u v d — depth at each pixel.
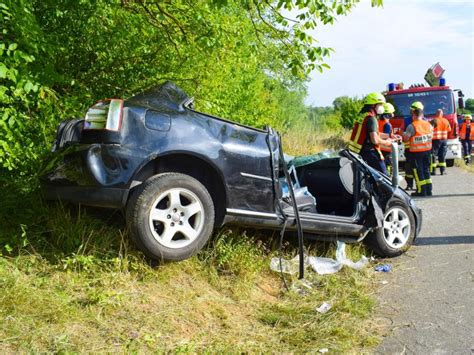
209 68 7.18
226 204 4.58
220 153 4.52
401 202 6.20
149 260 4.42
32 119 4.94
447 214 8.78
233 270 4.83
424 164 10.95
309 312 4.44
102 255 4.31
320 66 5.93
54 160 4.33
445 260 6.12
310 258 5.43
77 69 6.43
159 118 4.31
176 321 3.89
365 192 5.82
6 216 4.50
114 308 3.79
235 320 4.16
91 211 4.75
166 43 6.78
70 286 3.90
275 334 4.02
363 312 4.48
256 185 4.73
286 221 4.94
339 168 6.13
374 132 8.27
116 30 6.44
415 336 4.09
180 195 4.31
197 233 4.35
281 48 6.05
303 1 5.18
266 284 4.94
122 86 6.65
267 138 4.91
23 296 3.53
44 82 4.90
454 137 16.52
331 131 19.70
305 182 6.32
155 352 3.43
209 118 4.66
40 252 4.23
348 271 5.45
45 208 4.62
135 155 4.13
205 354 3.50
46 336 3.30
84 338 3.40
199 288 4.47
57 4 5.91
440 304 4.77
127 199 4.20
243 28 6.61
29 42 4.58
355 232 5.65
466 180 13.70
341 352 3.76
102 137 4.08
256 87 12.33
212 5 5.76
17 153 4.53
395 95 16.33
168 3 6.27
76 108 5.44
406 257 6.26
